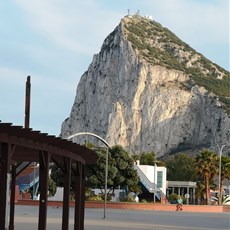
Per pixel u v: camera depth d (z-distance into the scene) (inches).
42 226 874.8
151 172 4414.4
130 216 2402.8
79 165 1159.6
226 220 2390.5
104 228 1590.8
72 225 1625.2
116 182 3567.9
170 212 3115.2
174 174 6343.5
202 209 3575.3
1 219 743.1
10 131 725.9
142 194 4178.2
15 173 1202.6
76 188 1170.0
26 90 1176.8
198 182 4852.4
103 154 3484.3
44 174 888.9
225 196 4835.1
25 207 3024.1
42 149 873.5
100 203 3270.2
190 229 1736.0
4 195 748.6
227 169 4434.1
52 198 3629.4
